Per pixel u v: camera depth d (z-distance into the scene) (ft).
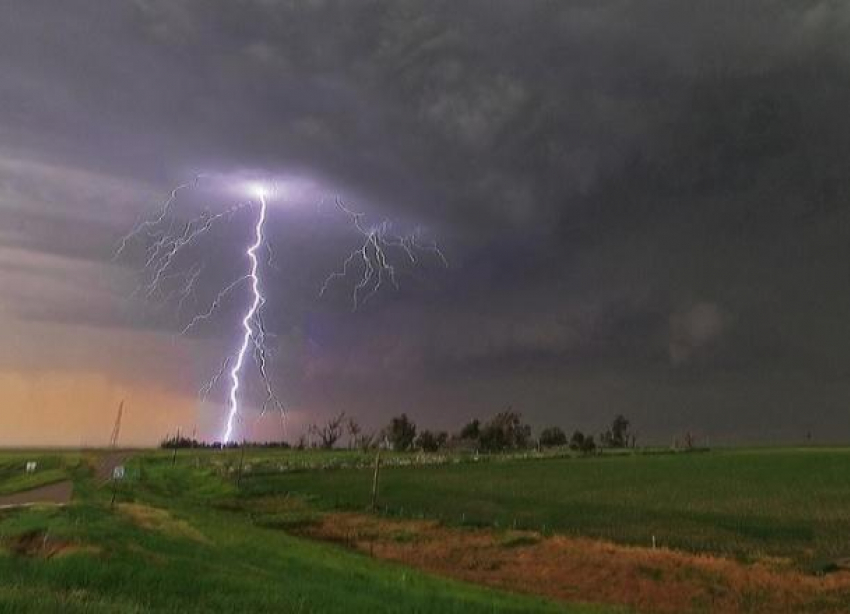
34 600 39.45
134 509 153.79
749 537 158.51
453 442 523.70
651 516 188.65
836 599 111.14
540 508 208.95
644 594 116.37
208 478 292.61
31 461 346.54
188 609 51.75
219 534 130.62
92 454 432.66
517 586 118.73
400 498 234.17
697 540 156.25
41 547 83.71
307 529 176.86
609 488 248.11
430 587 99.04
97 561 68.74
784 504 202.18
